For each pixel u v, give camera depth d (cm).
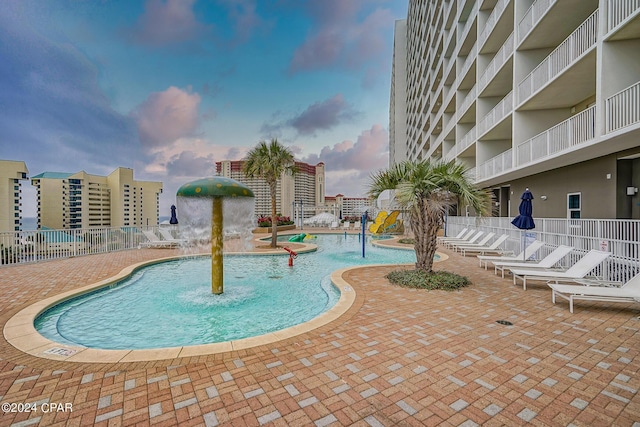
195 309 597
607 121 760
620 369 315
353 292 635
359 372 308
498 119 1495
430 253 773
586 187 1071
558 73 986
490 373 307
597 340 393
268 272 982
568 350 362
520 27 1276
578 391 275
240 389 276
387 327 437
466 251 1353
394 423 229
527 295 622
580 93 1124
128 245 1438
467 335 409
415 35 4616
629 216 936
